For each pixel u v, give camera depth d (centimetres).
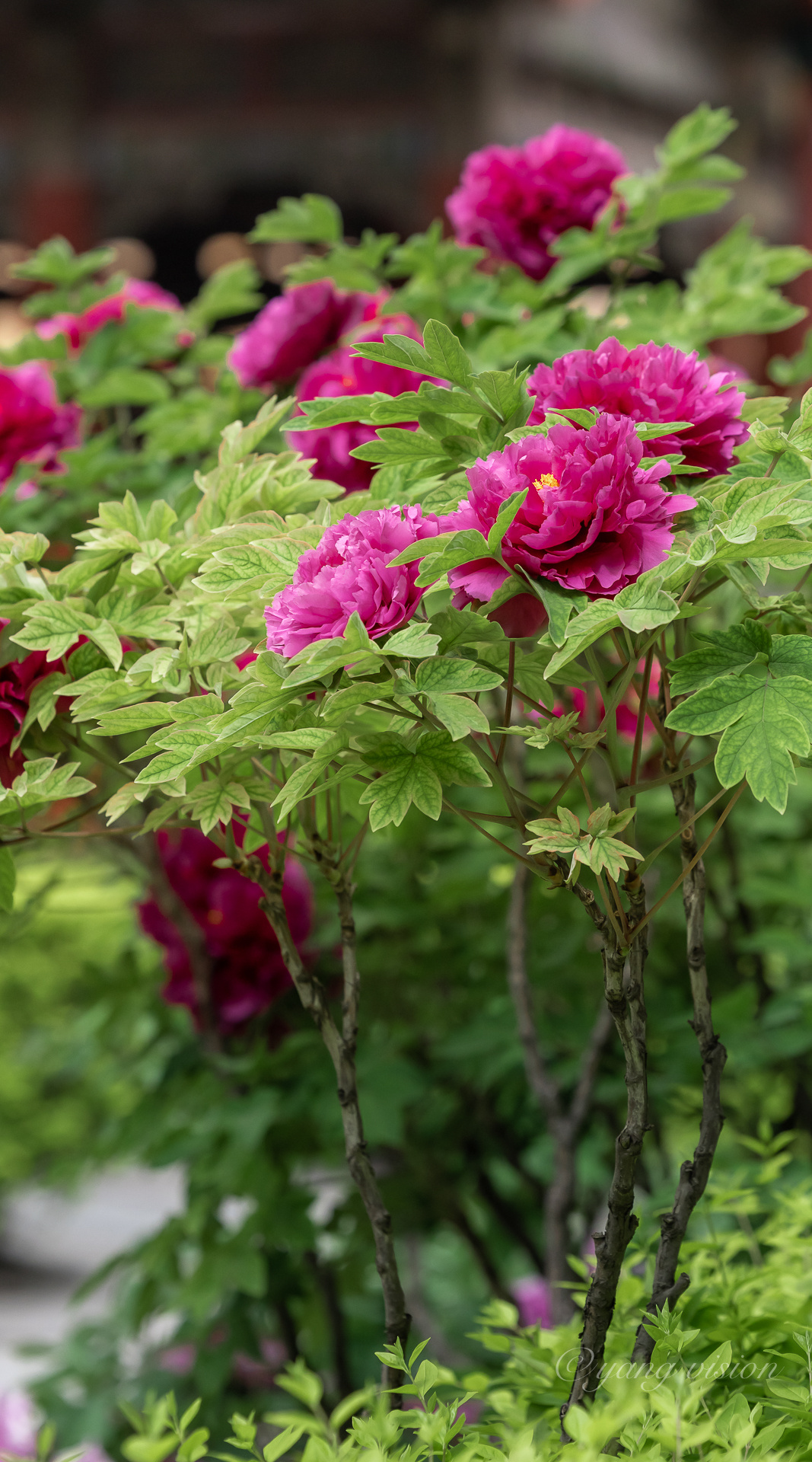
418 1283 361
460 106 1744
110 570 228
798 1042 280
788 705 201
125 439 326
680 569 200
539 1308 345
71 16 1792
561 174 283
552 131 287
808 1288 228
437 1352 342
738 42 1880
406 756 208
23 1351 370
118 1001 347
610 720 210
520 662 215
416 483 226
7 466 278
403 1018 325
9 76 1827
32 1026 659
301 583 203
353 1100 226
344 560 203
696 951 220
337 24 1761
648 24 1811
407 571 202
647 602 196
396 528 204
